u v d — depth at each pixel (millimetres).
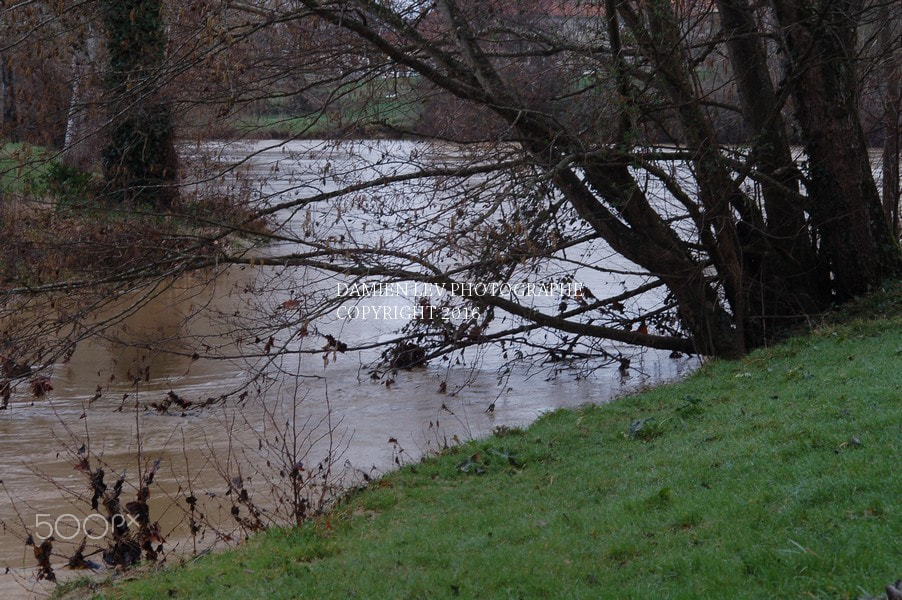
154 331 15641
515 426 10977
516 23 13062
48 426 11633
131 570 7406
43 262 10867
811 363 10195
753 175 12852
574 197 12422
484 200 11289
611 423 9781
